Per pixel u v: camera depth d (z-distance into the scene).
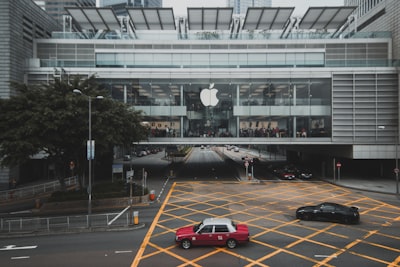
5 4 40.34
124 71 43.38
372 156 41.88
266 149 95.94
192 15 49.31
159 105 43.59
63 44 47.91
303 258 16.20
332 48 48.22
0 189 38.97
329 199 30.88
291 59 48.19
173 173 48.59
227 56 48.22
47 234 21.14
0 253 17.53
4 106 27.83
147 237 19.94
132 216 24.97
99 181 43.81
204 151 108.25
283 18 49.75
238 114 43.41
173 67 48.16
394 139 41.84
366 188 36.16
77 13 48.25
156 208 27.88
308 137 42.84
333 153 47.03
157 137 43.38
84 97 28.31
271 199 30.94
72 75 40.66
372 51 47.94
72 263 15.93
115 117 30.47
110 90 43.56
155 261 16.02
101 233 21.11
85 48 48.19
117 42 48.28
